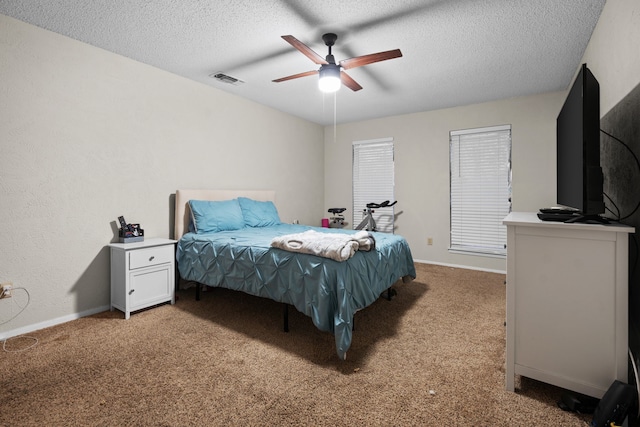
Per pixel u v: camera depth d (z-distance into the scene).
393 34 2.49
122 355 1.98
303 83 3.63
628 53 1.74
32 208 2.35
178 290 3.31
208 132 3.71
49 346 2.09
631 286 1.58
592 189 1.51
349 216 5.56
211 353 2.01
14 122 2.26
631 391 1.23
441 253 4.67
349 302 1.99
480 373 1.77
